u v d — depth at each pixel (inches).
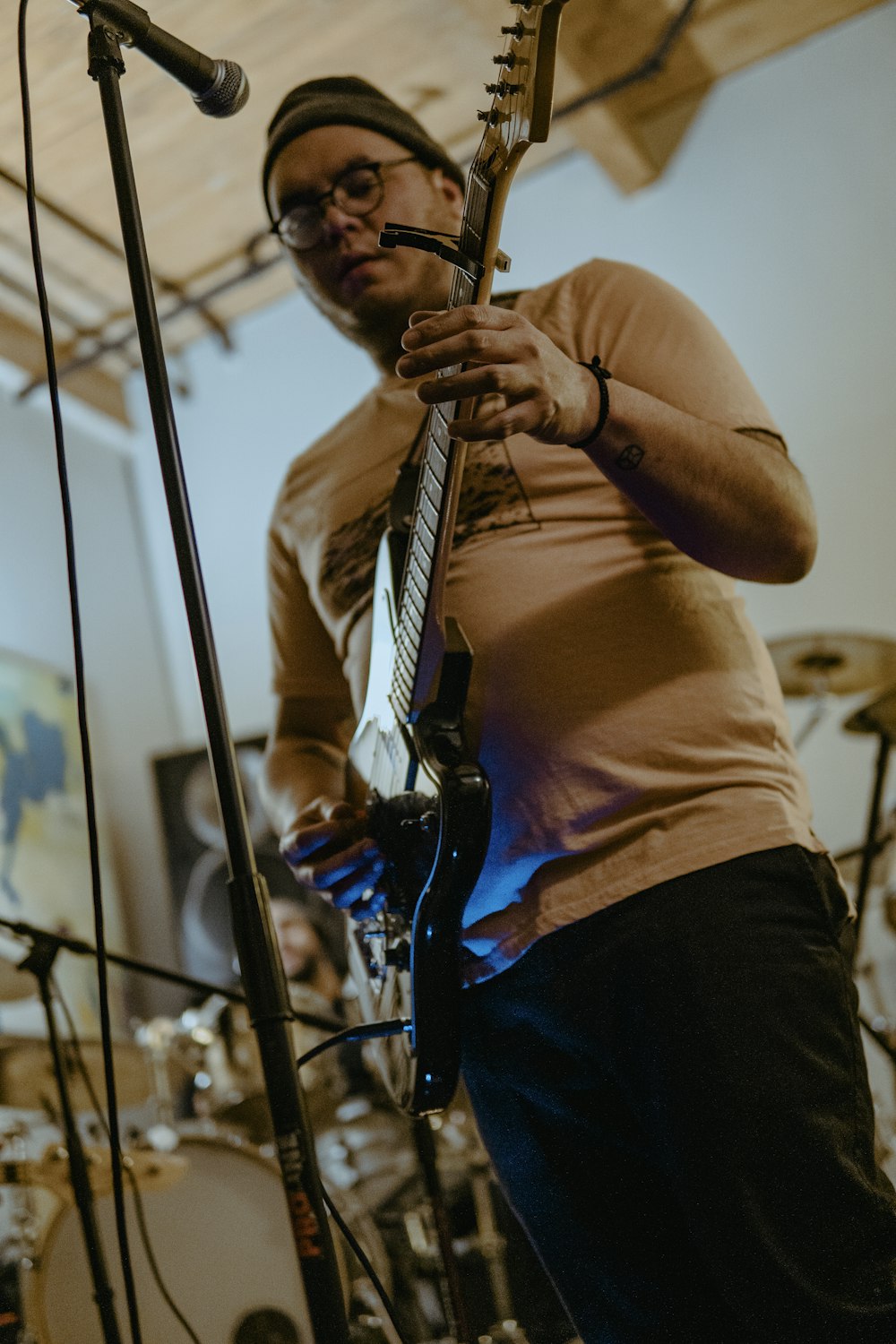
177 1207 81.7
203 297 186.5
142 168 156.7
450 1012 42.0
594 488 45.8
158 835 178.2
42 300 42.9
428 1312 106.3
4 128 136.4
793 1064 36.0
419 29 145.9
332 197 53.8
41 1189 96.3
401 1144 120.9
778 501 40.9
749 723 41.8
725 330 167.9
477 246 36.2
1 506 173.9
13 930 61.5
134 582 193.8
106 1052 39.3
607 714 41.6
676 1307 39.8
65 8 114.0
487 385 34.9
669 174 175.3
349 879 47.0
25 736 161.3
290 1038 32.9
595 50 158.6
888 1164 115.6
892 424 157.9
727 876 38.4
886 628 153.3
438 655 42.8
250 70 145.9
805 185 168.2
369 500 53.0
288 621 60.4
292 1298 80.9
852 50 169.2
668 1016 37.2
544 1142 43.1
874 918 143.6
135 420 202.2
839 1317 34.0
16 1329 76.8
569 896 40.3
